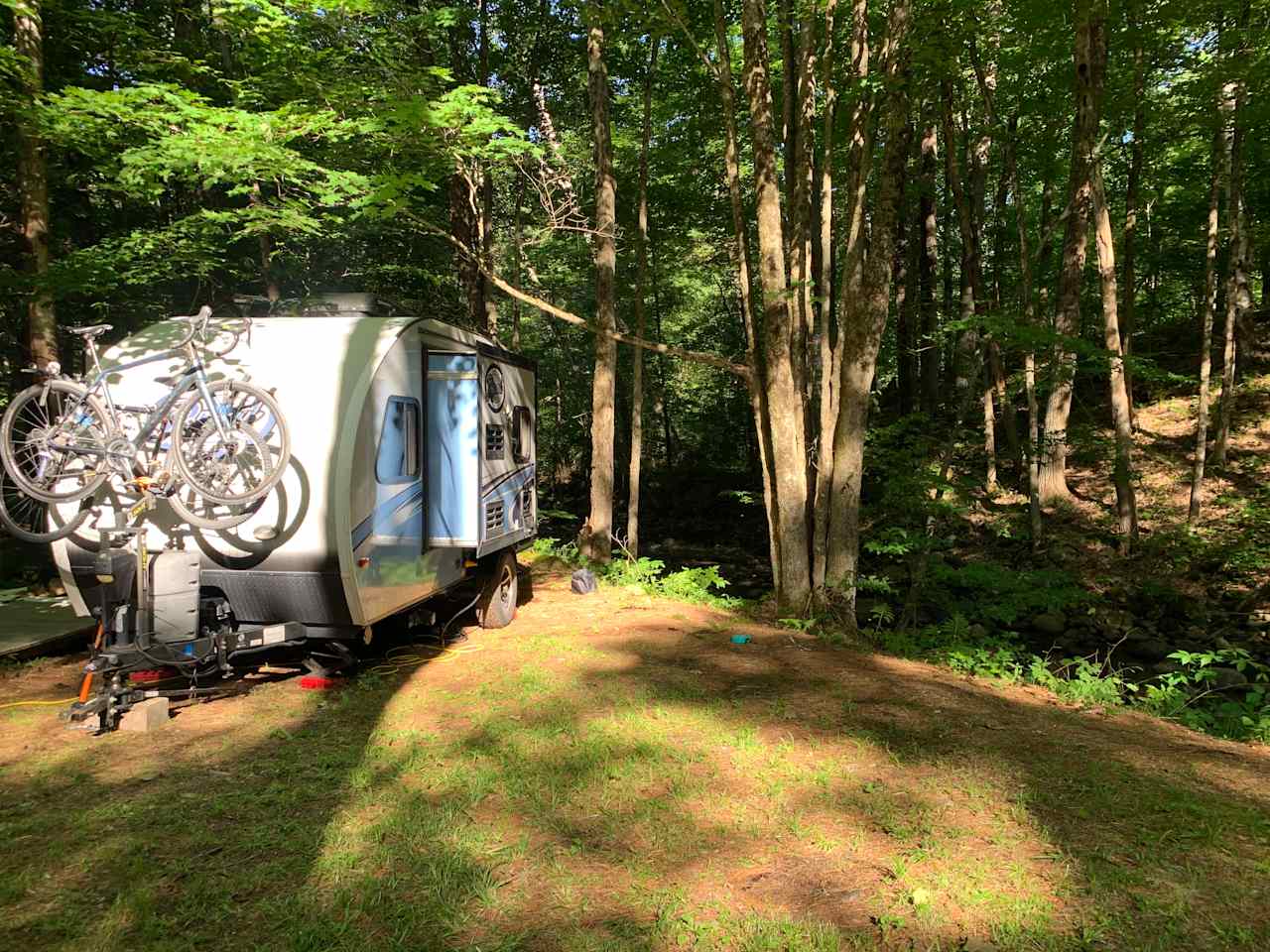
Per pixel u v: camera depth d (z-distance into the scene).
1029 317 10.39
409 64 9.64
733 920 2.83
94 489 5.03
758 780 4.02
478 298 14.18
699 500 22.30
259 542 5.17
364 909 2.89
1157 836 3.41
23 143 8.70
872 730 4.75
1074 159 11.94
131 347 5.58
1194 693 8.25
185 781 3.94
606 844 3.38
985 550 14.17
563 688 5.47
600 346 12.02
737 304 24.80
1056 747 4.49
